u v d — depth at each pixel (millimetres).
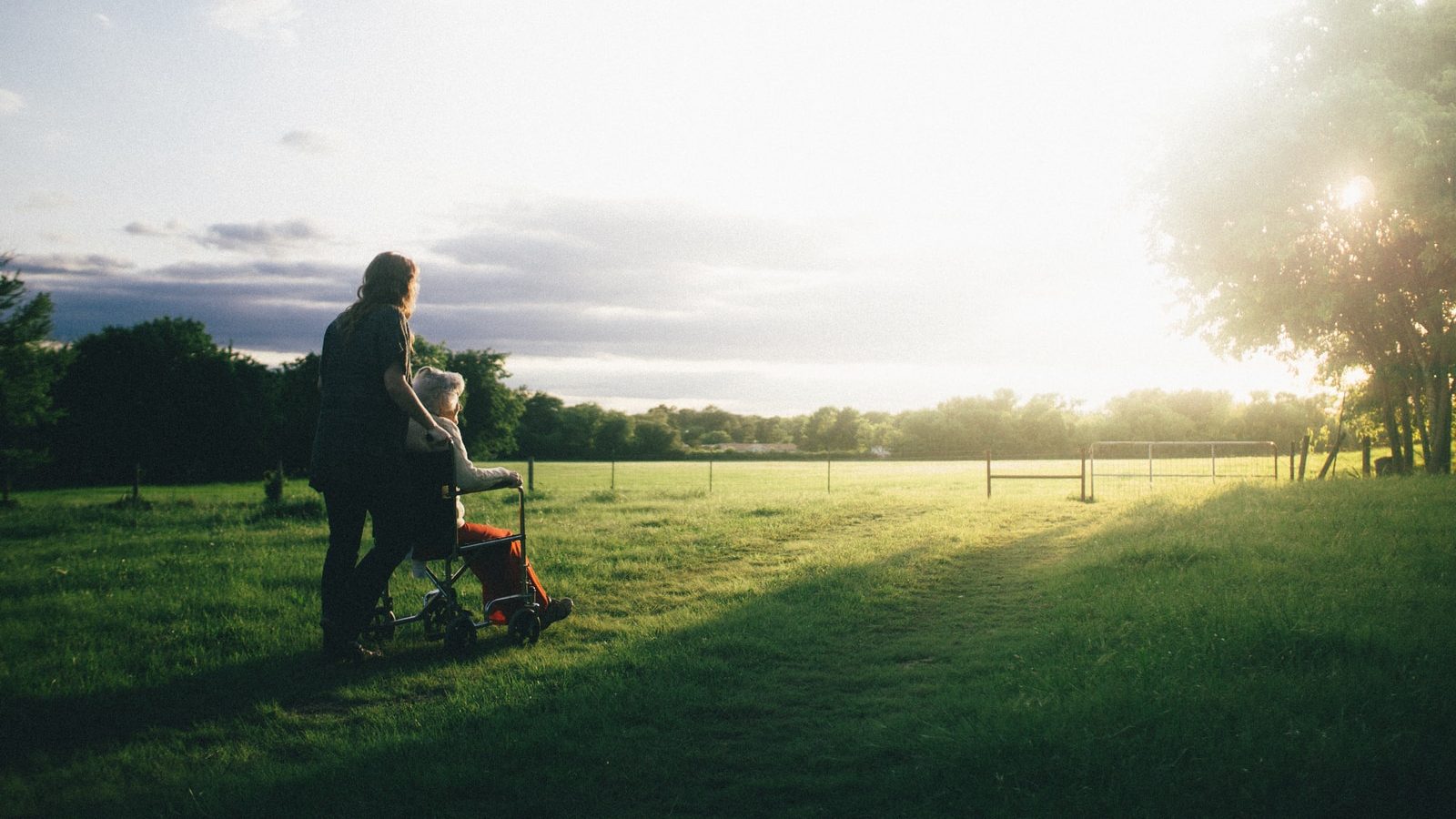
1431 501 11547
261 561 9328
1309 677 4316
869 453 106562
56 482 70250
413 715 4301
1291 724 3629
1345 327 22984
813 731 4098
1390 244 20625
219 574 8391
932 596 7820
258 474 78000
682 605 7266
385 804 3266
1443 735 3479
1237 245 20250
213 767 3650
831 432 139500
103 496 41531
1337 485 15391
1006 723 3766
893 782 3361
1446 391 21266
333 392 5172
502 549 5914
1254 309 21688
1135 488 21750
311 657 5391
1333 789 3066
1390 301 21578
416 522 5289
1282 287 21031
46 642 5695
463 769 3514
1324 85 19000
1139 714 3771
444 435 5340
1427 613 5617
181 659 5371
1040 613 6867
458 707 4387
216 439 75562
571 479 47469
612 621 6582
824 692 4773
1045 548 11125
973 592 8000
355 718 4324
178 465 75000
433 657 5434
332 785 3412
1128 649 5145
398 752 3775
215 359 76188
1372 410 25781
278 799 3289
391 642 5805
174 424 73500
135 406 72375
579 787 3420
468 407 85125
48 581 7996
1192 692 4105
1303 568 7594
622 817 3152
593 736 4000
